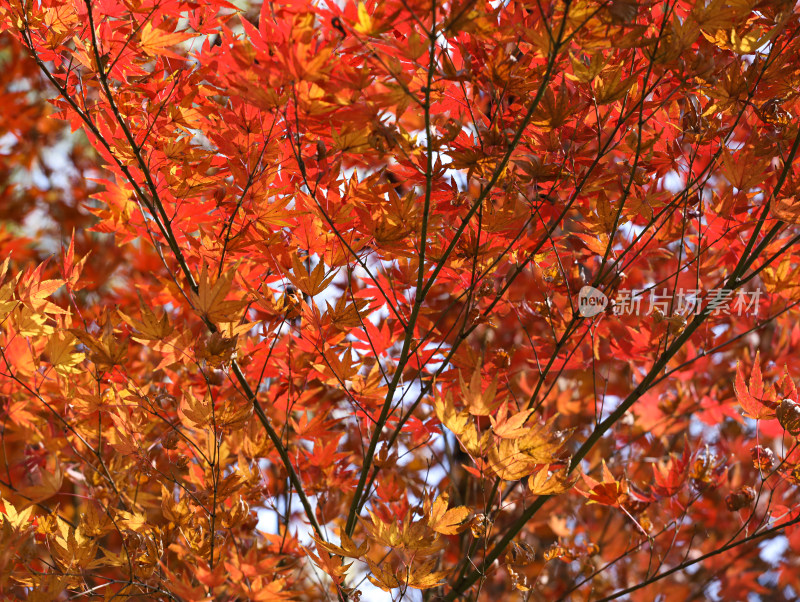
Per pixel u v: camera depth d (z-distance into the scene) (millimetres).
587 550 4184
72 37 3820
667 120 3855
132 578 3768
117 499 3996
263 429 4004
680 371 4242
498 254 3848
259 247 3789
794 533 4395
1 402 4051
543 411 4324
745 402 3811
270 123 3736
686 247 4016
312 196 3686
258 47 3645
